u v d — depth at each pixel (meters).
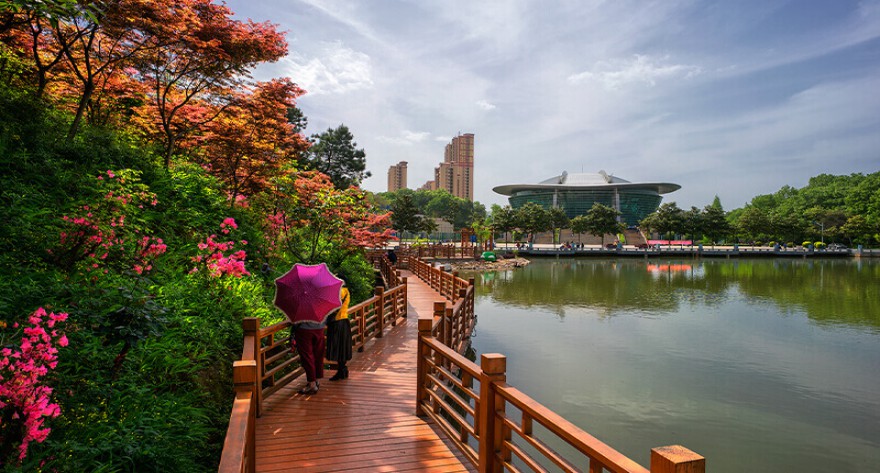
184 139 11.34
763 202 115.25
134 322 3.93
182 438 3.84
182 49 9.06
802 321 17.83
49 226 5.06
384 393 5.76
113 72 9.80
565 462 2.50
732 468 7.11
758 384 10.69
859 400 9.73
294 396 5.60
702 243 79.88
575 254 57.88
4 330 3.47
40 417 2.73
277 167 11.52
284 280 5.38
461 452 4.21
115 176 6.29
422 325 5.02
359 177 32.84
